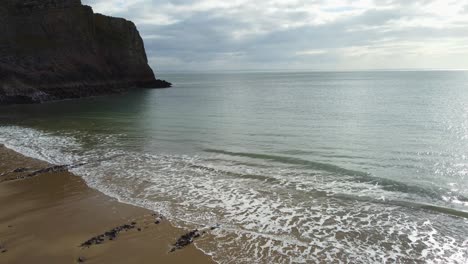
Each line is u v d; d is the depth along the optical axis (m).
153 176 15.65
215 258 8.73
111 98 56.94
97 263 8.48
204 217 11.20
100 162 18.02
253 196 13.06
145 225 10.61
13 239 9.74
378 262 8.61
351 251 9.12
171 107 43.81
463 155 18.34
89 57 63.91
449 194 13.02
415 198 12.68
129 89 73.62
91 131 26.97
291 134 24.58
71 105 46.19
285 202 12.45
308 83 109.94
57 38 58.81
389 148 19.98
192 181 14.88
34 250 9.12
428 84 88.94
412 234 10.01
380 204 12.16
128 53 76.06
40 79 51.81
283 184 14.35
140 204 12.35
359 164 16.97
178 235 9.94
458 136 22.98
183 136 24.67
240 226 10.55
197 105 46.06
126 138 24.17
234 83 119.88
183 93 69.12
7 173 16.11
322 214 11.41
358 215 11.30
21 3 55.56
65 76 56.06
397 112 35.16
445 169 16.03
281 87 89.19
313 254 8.97
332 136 23.62
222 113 37.22
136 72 78.25
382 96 54.69
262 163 17.50
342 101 47.91
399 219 10.98
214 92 72.00
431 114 33.28
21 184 14.59
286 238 9.80
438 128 25.97
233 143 22.08
